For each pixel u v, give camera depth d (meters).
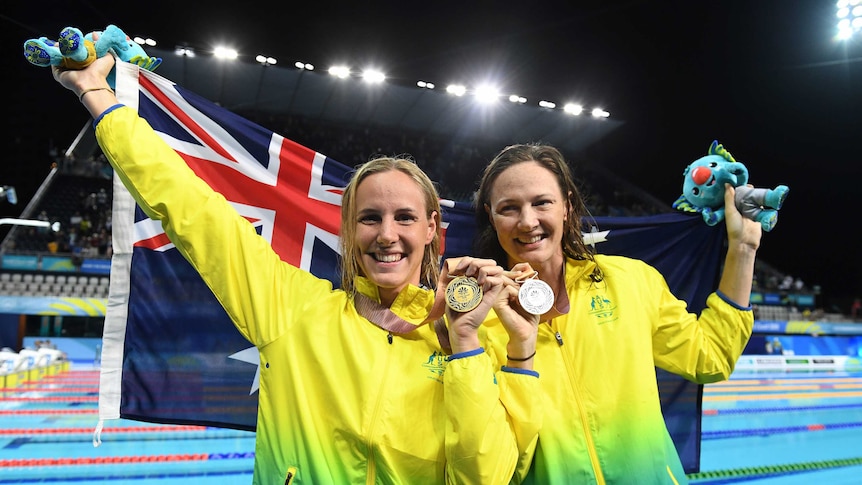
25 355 9.80
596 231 2.54
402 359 1.52
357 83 17.86
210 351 2.16
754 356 13.95
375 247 1.53
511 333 1.49
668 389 2.55
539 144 1.87
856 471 4.96
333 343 1.53
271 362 1.54
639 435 1.65
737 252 2.00
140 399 2.06
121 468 4.69
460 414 1.33
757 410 8.09
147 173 1.53
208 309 2.17
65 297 12.23
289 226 2.28
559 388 1.67
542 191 1.71
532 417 1.45
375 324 1.56
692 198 2.18
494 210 1.79
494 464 1.32
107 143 1.55
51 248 14.96
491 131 22.19
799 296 18.83
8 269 13.38
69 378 10.38
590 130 21.00
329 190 2.34
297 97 19.14
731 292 1.98
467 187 21.91
